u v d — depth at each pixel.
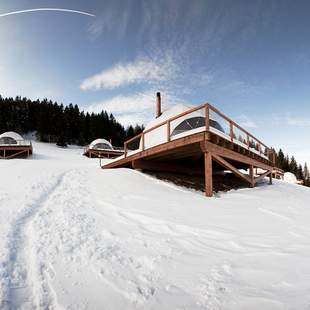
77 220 4.76
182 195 7.72
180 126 12.23
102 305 2.40
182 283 2.79
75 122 56.97
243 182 13.05
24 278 2.81
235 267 3.14
